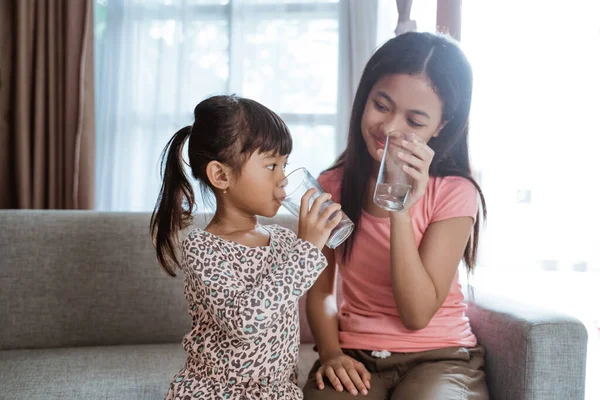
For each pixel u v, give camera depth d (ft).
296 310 4.11
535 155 10.09
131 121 10.45
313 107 10.49
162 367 5.22
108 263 5.96
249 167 3.97
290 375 4.19
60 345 5.89
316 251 3.79
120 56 10.39
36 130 9.78
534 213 10.14
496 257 10.21
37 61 9.75
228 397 3.79
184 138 4.33
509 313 4.53
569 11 9.95
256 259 3.98
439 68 4.31
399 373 4.39
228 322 3.65
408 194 4.04
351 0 10.12
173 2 10.41
